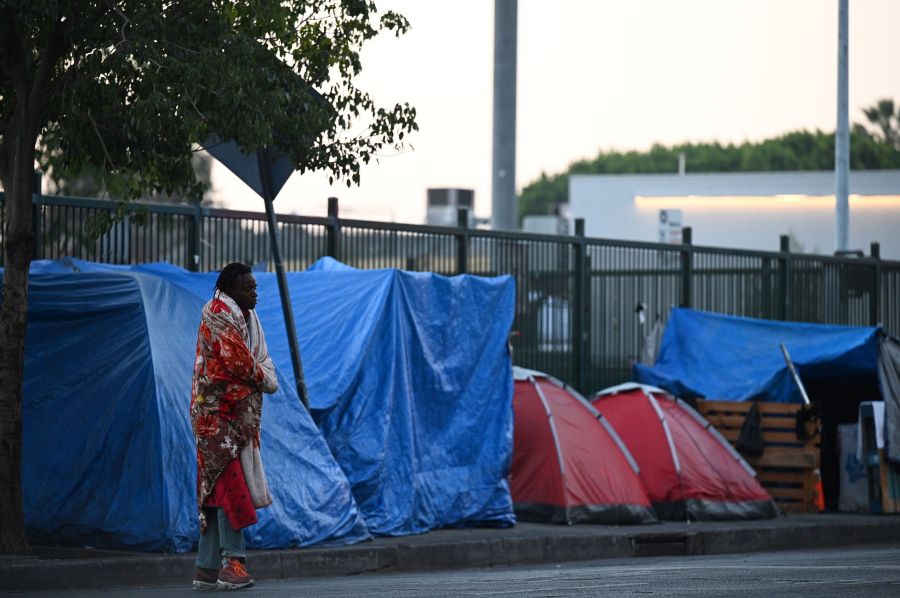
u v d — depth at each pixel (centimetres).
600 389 4581
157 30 2475
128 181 2675
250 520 2150
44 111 2542
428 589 2202
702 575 2475
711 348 4509
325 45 2736
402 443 3256
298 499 2822
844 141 6309
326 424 3144
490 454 3481
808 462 4212
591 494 3631
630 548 3388
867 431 4281
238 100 2466
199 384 2147
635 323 4703
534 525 3572
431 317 3419
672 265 4844
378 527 3128
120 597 2098
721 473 3941
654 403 4003
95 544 2642
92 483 2670
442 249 4094
